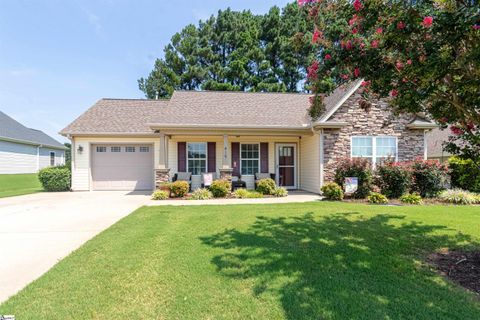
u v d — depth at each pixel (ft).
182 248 14.73
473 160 12.73
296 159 47.06
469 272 12.03
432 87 11.14
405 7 10.81
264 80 88.58
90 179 46.03
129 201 33.12
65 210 26.94
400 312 8.73
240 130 38.81
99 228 19.74
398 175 33.83
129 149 47.29
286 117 42.93
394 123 38.63
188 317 8.57
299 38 15.39
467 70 10.68
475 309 8.95
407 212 24.22
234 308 9.02
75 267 12.34
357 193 34.22
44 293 10.08
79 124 46.60
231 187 38.81
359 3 11.69
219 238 16.53
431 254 14.10
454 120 13.35
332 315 8.57
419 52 10.99
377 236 16.98
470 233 17.52
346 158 36.01
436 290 10.25
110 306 9.23
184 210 25.75
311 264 12.55
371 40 12.66
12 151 69.72
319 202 31.07
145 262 12.85
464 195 30.37
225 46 98.12
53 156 92.94
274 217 22.31
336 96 40.06
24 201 33.40
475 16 9.11
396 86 12.23
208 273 11.63
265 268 12.09
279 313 8.70
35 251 14.85
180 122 38.27
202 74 90.17
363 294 9.86
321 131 37.81
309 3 13.87
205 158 45.98
